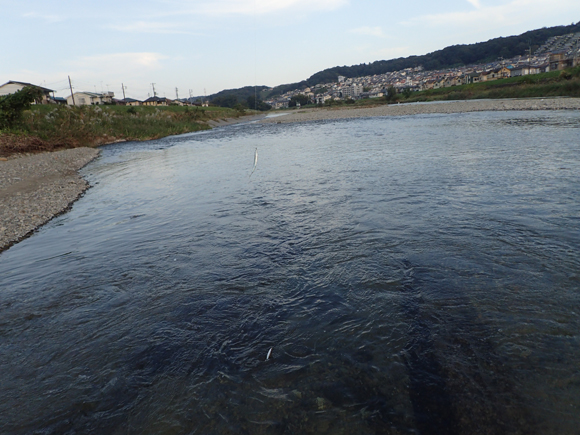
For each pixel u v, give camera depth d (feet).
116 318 15.75
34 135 88.84
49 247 25.14
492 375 11.12
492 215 24.27
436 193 30.35
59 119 106.93
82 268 21.21
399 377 11.36
